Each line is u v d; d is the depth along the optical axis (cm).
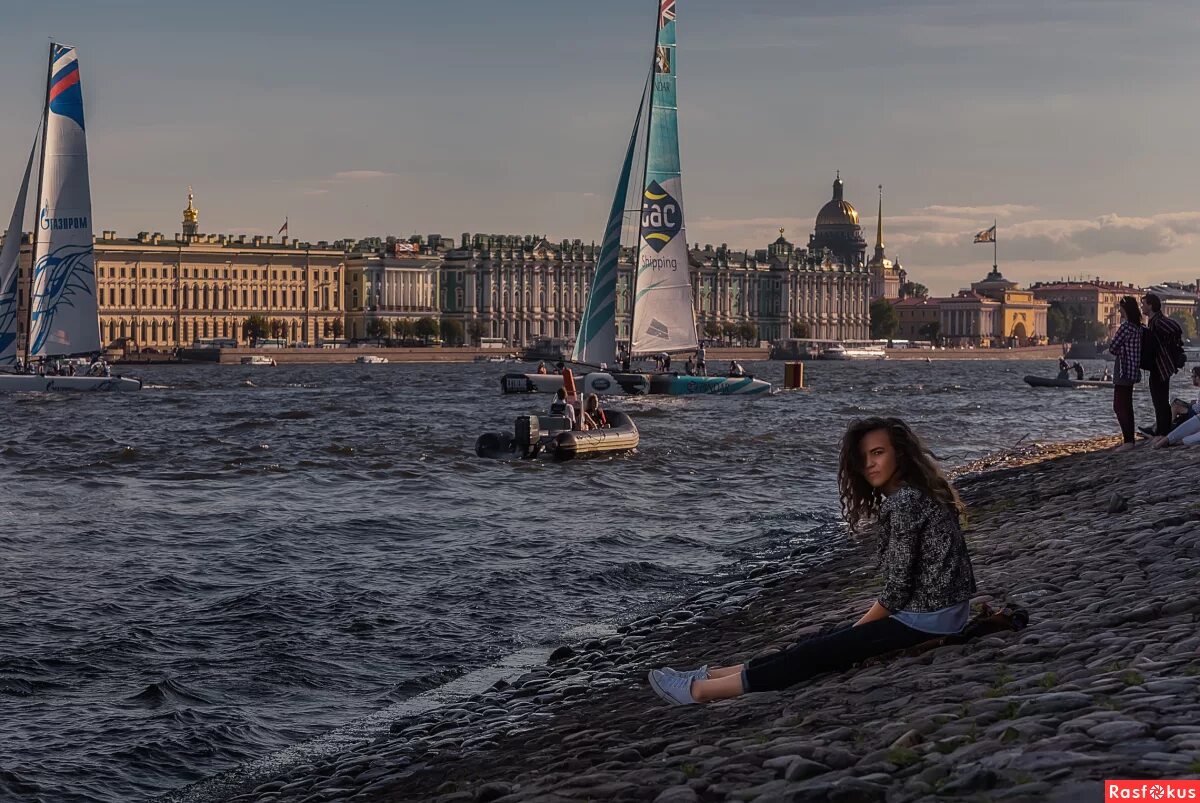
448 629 2141
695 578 2603
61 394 9812
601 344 8619
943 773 840
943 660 1177
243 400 10194
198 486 4347
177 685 1794
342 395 11188
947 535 1103
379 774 1316
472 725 1477
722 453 5494
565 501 3928
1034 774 804
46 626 2164
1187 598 1322
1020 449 5106
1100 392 12131
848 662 1130
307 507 3788
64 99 8781
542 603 2359
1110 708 933
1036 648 1183
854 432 1127
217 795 1377
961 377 17362
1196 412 3319
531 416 5169
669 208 8362
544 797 955
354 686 1803
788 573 2436
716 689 1164
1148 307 3170
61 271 8900
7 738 1571
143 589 2498
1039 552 1959
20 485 4375
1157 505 2191
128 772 1462
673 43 8181
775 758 947
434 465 4962
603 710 1422
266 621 2192
